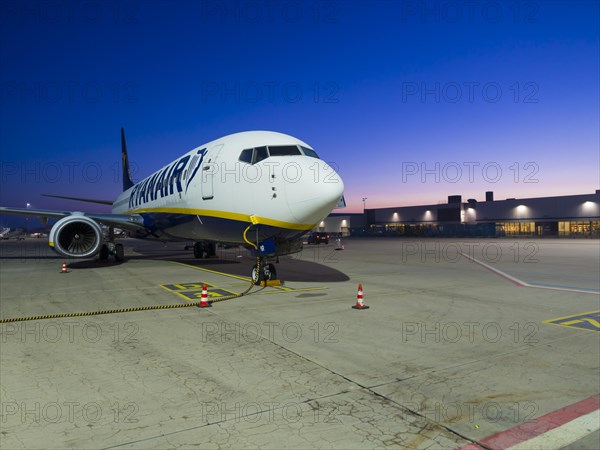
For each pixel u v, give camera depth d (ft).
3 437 11.04
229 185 40.29
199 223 45.83
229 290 36.40
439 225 239.50
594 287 38.58
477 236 202.39
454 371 15.88
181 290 36.63
